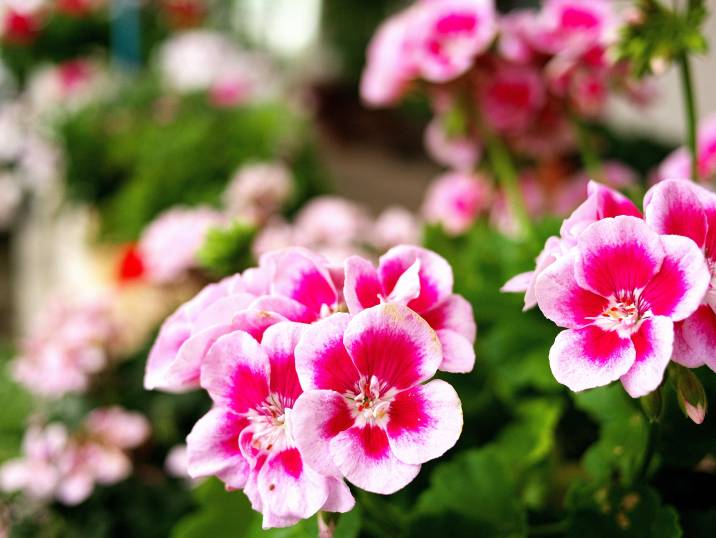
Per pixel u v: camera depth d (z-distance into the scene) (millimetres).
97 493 726
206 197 1236
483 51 608
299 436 298
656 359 295
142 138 1482
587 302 312
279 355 316
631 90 671
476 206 764
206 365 318
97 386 781
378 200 2447
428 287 346
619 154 1613
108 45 2139
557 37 612
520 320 490
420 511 408
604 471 397
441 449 301
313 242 807
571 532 375
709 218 320
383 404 309
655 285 305
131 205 1275
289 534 361
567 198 684
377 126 3264
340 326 311
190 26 2340
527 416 474
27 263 1835
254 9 4363
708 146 546
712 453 405
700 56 505
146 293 1021
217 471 319
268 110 1548
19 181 2227
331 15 4738
